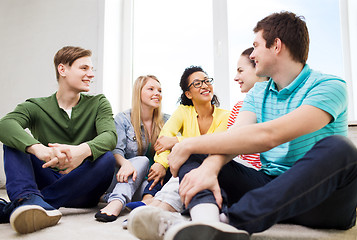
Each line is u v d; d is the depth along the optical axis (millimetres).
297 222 785
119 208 987
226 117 1407
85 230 791
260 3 2043
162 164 1214
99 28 2145
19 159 939
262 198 574
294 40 804
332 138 603
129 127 1423
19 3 2400
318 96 706
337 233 716
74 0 2240
